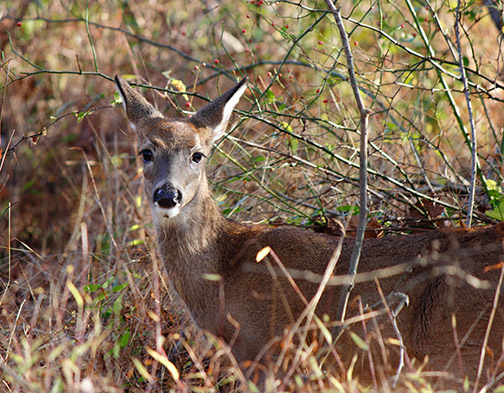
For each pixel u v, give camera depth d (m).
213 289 8.97
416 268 8.32
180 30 16.59
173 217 9.04
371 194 11.48
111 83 15.62
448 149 13.07
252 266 8.81
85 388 6.65
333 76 12.95
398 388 8.14
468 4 10.88
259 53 15.71
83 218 13.10
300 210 11.96
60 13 16.80
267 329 8.65
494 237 8.14
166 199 8.66
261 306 8.67
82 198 12.80
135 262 10.77
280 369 8.44
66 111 15.26
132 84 10.87
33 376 7.53
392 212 11.19
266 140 12.56
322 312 8.52
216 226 9.21
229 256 9.10
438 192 11.36
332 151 11.50
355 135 12.34
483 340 7.89
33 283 11.92
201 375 7.63
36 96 15.47
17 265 12.67
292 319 8.41
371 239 8.84
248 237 9.13
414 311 8.21
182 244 9.03
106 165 13.47
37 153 14.67
